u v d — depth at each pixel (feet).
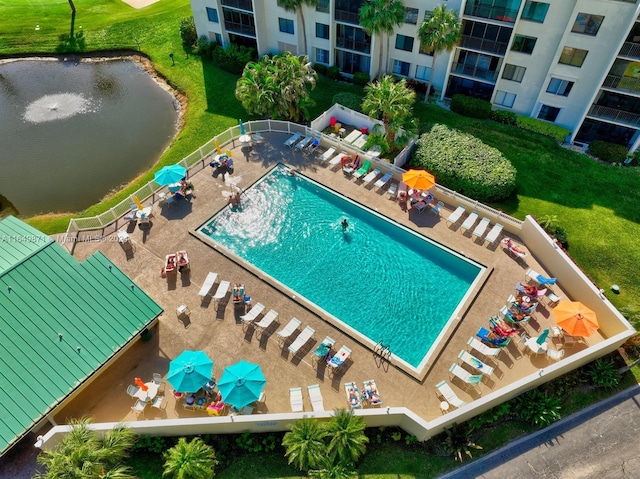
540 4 98.73
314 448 60.85
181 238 92.58
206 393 70.49
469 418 68.74
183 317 80.02
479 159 99.76
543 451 66.95
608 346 71.31
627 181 102.78
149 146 120.37
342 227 94.84
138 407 67.51
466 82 122.31
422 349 76.59
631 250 90.33
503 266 87.30
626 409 71.05
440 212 96.89
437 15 103.60
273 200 100.78
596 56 98.78
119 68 150.00
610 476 64.64
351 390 69.82
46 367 64.95
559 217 96.02
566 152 109.81
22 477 64.03
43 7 172.45
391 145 108.68
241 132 110.83
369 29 111.55
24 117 131.95
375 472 64.23
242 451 66.39
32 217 102.78
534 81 110.93
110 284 73.67
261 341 76.95
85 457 56.75
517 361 74.38
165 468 64.03
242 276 86.17
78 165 115.85
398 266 88.33
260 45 136.56
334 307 82.17
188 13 167.12
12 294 67.77
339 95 122.31
